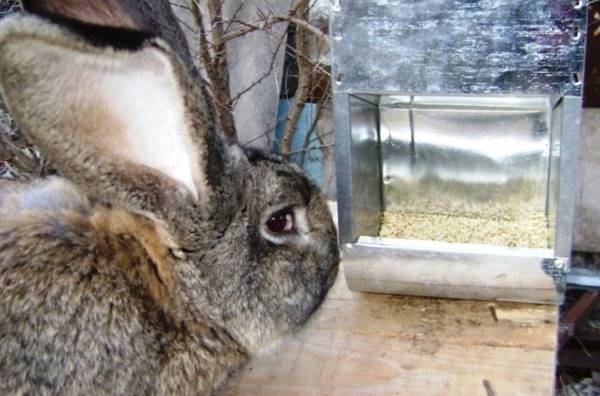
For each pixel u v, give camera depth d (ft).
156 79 1.49
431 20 1.79
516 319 2.07
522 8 1.74
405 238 2.14
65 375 1.62
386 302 2.17
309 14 3.31
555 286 2.02
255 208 1.81
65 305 1.62
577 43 1.74
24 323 1.59
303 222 1.91
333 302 2.18
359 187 2.03
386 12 1.81
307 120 3.60
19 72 1.33
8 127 3.04
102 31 1.39
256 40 3.57
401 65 1.84
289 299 1.91
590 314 3.40
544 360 1.94
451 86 1.83
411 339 2.03
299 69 3.27
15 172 2.93
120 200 1.56
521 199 2.12
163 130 1.56
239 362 1.91
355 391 1.90
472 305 2.14
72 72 1.39
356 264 2.10
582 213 3.48
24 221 1.68
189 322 1.78
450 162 2.13
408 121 2.11
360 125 2.00
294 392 1.91
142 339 1.70
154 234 1.70
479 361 1.95
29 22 1.30
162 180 1.61
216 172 1.67
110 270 1.67
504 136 2.06
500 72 1.80
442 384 1.90
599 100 3.32
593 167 3.42
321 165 3.60
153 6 1.73
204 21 3.47
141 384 1.71
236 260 1.80
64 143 1.44
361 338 2.04
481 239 2.10
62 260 1.64
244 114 3.61
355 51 1.85
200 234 1.72
